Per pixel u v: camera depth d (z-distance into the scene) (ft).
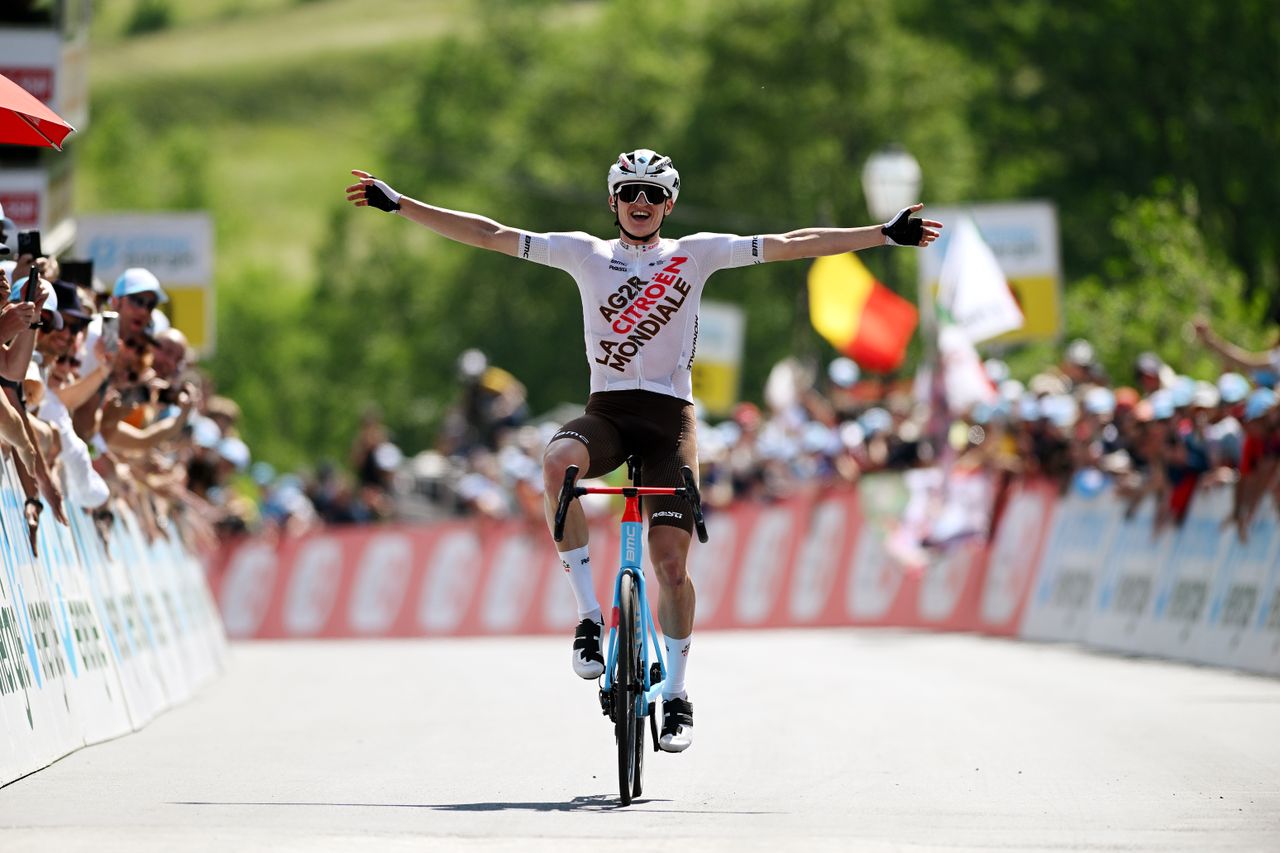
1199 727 93.25
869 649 157.69
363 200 72.08
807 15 556.92
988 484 175.22
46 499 87.20
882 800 68.85
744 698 111.75
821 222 419.74
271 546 227.81
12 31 141.79
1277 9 379.55
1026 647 154.30
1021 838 59.47
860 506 192.24
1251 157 381.19
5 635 75.56
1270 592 123.85
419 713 105.19
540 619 215.92
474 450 276.21
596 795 70.18
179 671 119.65
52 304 87.35
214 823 61.57
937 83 554.87
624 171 71.46
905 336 199.72
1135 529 147.54
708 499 213.25
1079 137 433.07
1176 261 238.07
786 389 232.94
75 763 79.66
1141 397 173.17
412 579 224.33
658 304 71.56
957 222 178.50
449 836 59.11
